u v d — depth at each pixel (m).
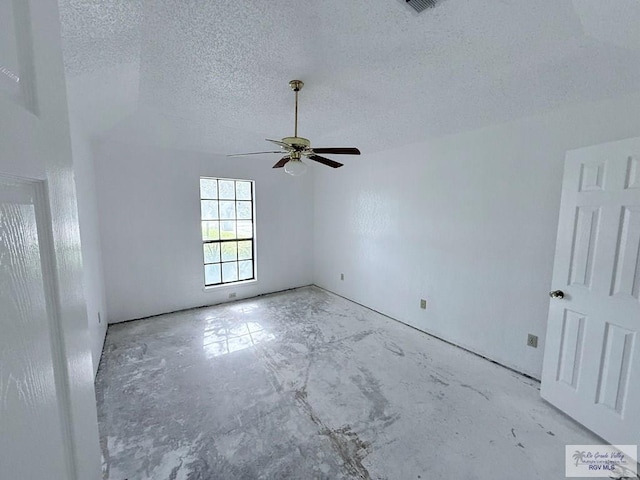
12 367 0.34
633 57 1.57
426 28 1.42
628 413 1.68
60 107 0.49
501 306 2.67
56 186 0.47
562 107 2.20
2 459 0.31
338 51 1.62
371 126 2.88
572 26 1.37
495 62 1.71
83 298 0.56
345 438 1.82
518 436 1.84
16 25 0.38
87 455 0.54
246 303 4.41
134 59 1.69
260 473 1.58
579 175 1.92
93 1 1.20
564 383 2.02
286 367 2.63
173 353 2.87
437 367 2.64
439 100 2.24
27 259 0.38
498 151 2.63
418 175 3.39
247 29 1.44
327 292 5.01
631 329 1.66
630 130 1.91
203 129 3.06
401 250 3.65
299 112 2.55
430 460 1.67
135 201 3.61
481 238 2.79
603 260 1.79
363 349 2.98
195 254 4.11
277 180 4.82
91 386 0.57
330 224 4.91
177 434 1.84
